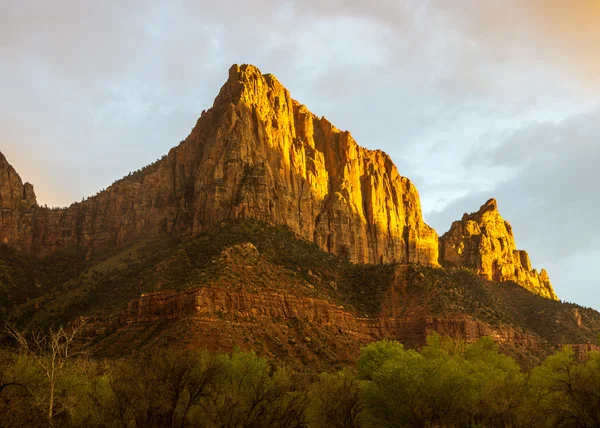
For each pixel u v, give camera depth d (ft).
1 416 209.15
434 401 258.37
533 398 267.39
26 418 213.66
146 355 253.24
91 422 219.61
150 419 219.82
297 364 440.86
